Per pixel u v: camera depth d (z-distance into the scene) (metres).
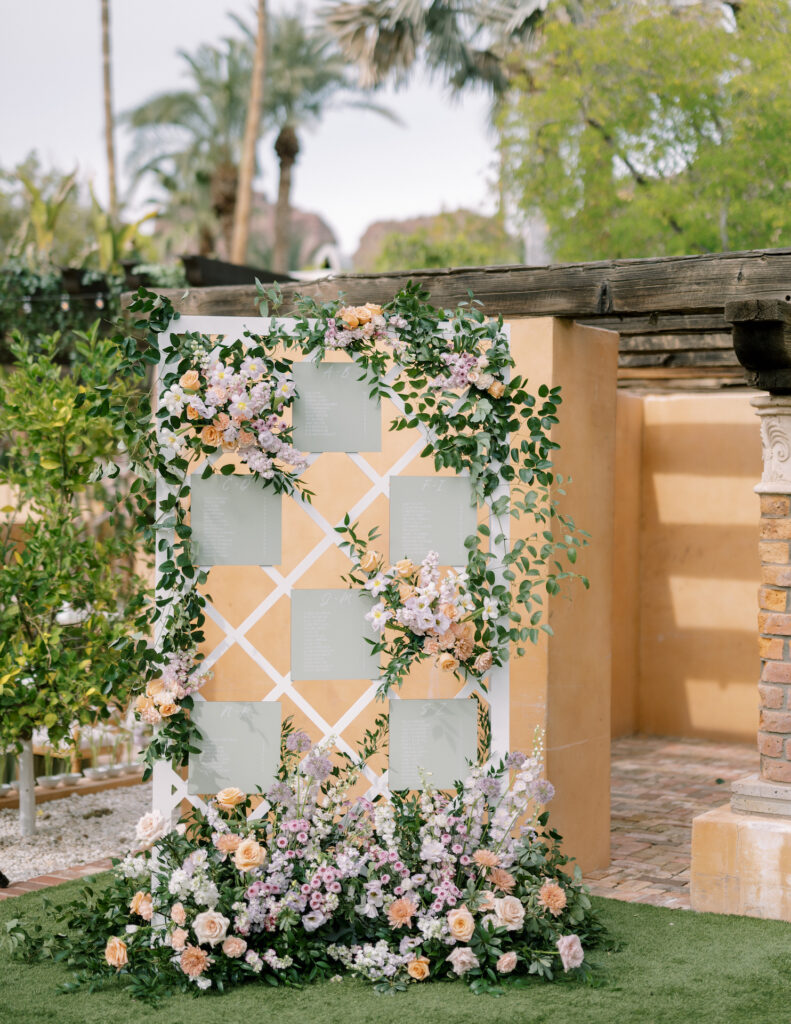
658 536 10.62
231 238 30.27
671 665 10.55
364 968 4.57
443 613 4.92
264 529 5.02
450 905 4.77
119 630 6.59
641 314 5.78
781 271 5.36
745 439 10.22
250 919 4.62
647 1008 4.25
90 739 8.20
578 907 4.88
